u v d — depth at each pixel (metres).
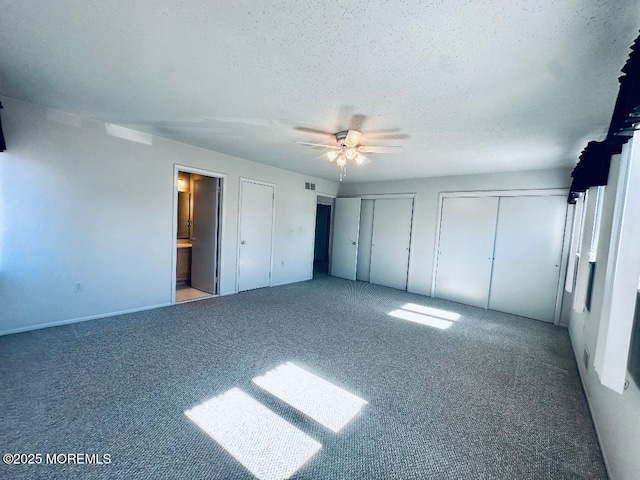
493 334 3.73
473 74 1.95
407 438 1.81
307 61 1.91
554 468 1.63
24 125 2.90
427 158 4.14
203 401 2.07
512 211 4.73
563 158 3.81
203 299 4.63
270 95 2.43
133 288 3.83
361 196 6.66
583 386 2.51
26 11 1.54
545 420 2.05
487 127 2.87
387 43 1.67
